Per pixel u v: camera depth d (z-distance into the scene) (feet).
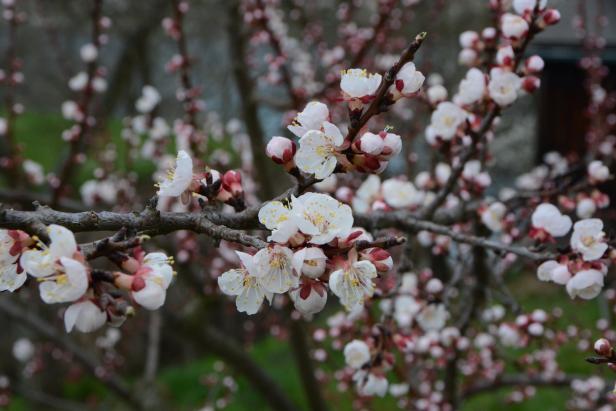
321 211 4.27
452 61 25.35
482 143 8.25
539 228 6.21
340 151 4.61
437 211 8.48
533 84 7.06
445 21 25.41
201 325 14.84
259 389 16.11
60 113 32.91
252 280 4.54
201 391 23.06
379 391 6.77
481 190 8.50
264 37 14.06
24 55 30.73
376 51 17.03
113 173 16.63
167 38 28.04
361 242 4.25
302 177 4.78
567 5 23.97
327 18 22.66
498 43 8.18
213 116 21.35
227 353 15.31
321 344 15.58
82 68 29.89
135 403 16.60
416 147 18.95
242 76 14.75
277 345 25.05
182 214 4.60
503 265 10.88
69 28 26.58
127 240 4.12
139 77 28.50
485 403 19.60
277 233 4.12
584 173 8.59
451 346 10.66
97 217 4.40
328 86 13.61
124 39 21.36
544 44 22.67
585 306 18.88
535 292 20.38
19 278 4.33
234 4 14.70
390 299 7.87
